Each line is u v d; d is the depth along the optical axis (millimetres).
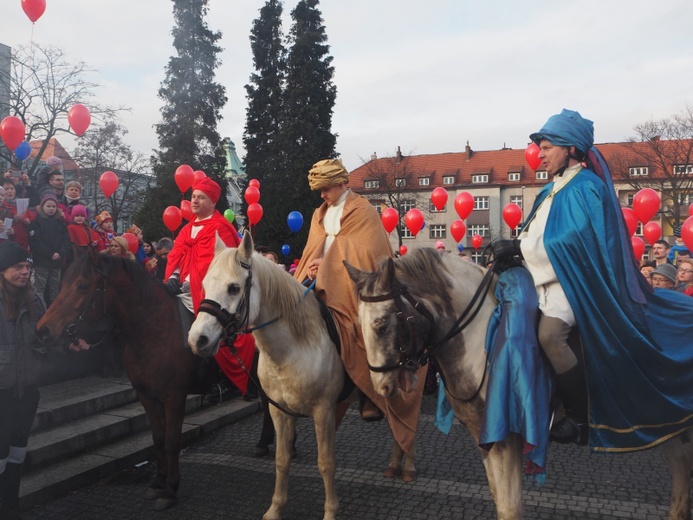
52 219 6262
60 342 3785
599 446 2750
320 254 4371
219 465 5109
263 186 31719
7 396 3469
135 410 5812
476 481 4629
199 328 3252
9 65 20438
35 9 7273
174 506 4184
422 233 49438
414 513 4023
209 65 33156
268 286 3564
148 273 4371
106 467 4777
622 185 36344
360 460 5219
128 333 4199
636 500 4250
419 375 4250
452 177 49406
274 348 3625
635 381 2730
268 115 33688
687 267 6320
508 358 2619
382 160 45938
